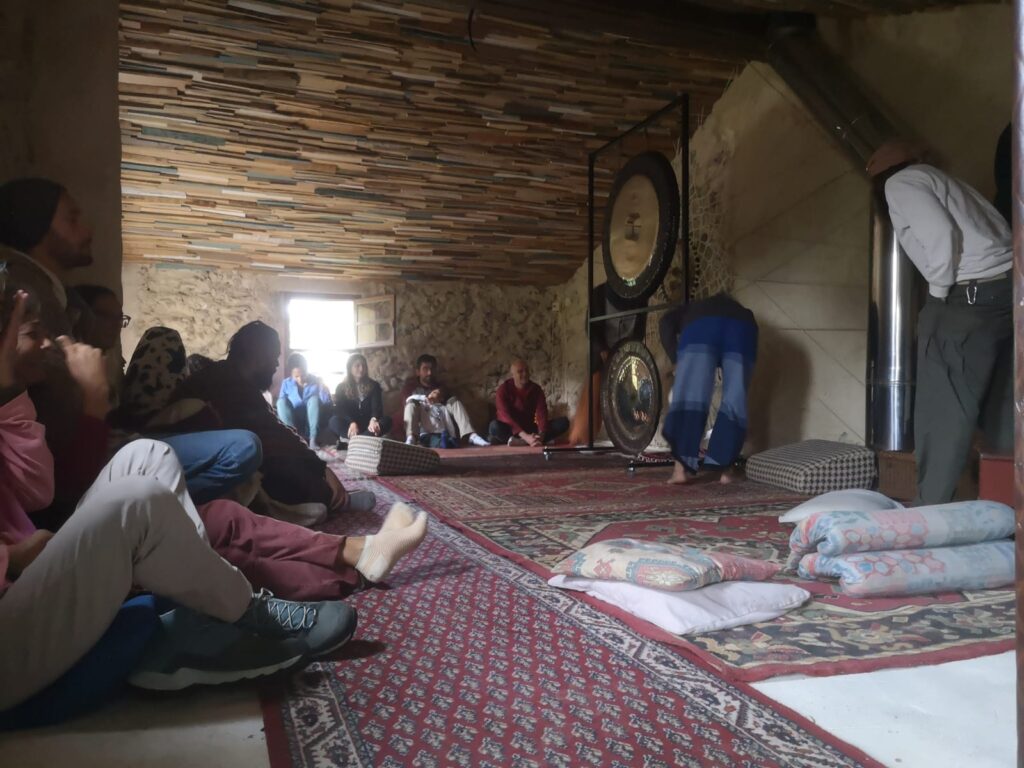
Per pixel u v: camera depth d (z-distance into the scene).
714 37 4.56
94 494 1.31
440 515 3.23
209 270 7.15
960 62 4.01
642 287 5.05
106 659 1.27
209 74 4.88
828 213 4.96
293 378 6.79
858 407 4.80
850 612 1.84
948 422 2.88
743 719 1.26
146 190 5.93
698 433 4.16
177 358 2.38
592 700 1.34
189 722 1.27
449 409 7.06
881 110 4.38
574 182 6.44
